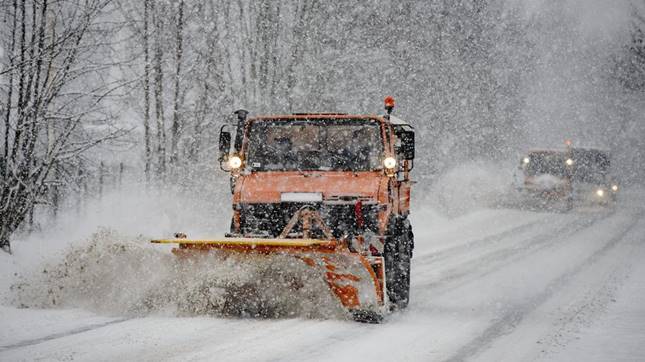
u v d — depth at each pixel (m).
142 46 37.38
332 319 20.25
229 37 44.00
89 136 31.27
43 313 19.31
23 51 26.64
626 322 20.72
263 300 20.36
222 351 15.55
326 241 18.67
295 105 45.09
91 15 28.11
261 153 23.53
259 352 15.61
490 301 25.36
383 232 21.61
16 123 27.28
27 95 27.22
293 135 23.53
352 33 49.31
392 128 24.34
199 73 40.81
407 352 16.33
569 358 16.06
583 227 61.16
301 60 45.28
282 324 19.11
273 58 44.69
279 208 21.78
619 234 55.22
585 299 25.53
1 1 27.33
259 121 23.81
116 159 41.97
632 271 33.88
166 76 39.03
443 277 32.47
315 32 45.91
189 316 19.94
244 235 20.78
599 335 18.80
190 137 40.41
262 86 44.28
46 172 27.84
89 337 16.47
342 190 21.62
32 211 32.47
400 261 23.16
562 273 33.47
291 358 15.16
